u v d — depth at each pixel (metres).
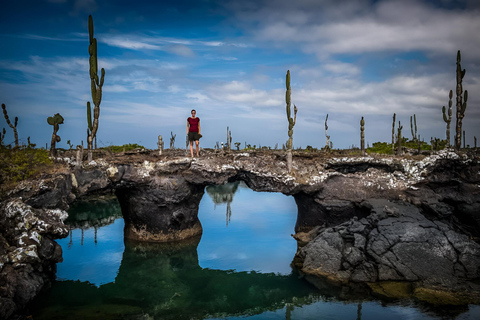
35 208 12.60
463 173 17.77
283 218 24.98
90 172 15.82
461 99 19.77
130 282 14.42
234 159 19.00
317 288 13.27
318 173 18.45
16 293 10.18
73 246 18.48
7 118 20.69
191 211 19.30
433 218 16.42
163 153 22.11
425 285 12.77
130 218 18.92
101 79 16.22
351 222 16.33
